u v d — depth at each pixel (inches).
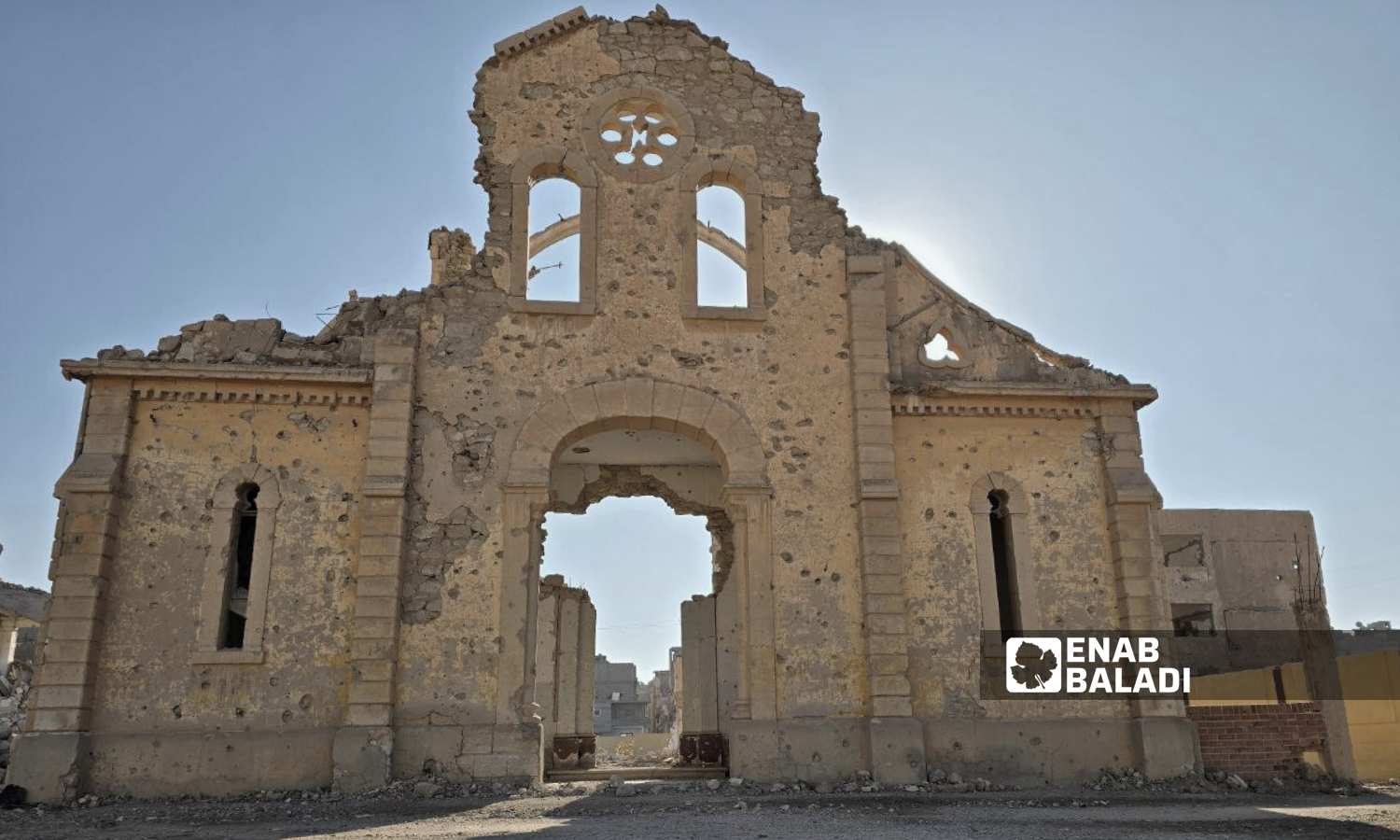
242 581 584.7
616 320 624.4
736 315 631.8
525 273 626.5
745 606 586.2
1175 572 1262.3
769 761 564.1
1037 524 623.5
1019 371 654.5
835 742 570.3
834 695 579.5
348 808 481.7
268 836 389.4
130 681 548.7
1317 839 354.0
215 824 434.6
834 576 597.3
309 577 571.5
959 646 597.9
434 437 594.2
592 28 672.4
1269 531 1305.4
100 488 560.7
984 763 577.0
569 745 871.1
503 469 593.3
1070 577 617.9
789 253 649.0
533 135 649.0
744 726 567.8
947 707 587.5
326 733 547.5
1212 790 556.7
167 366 584.7
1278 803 494.0
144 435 583.5
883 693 572.7
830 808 466.9
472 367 607.2
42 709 529.3
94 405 581.0
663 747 1453.0
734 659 816.3
